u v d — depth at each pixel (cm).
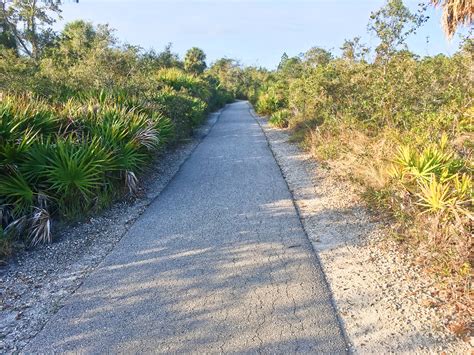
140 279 400
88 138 633
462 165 536
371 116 934
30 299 370
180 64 3562
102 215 582
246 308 345
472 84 823
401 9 944
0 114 548
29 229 489
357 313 334
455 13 777
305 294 365
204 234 513
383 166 644
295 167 897
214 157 1053
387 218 530
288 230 520
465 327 309
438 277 377
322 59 1695
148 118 887
